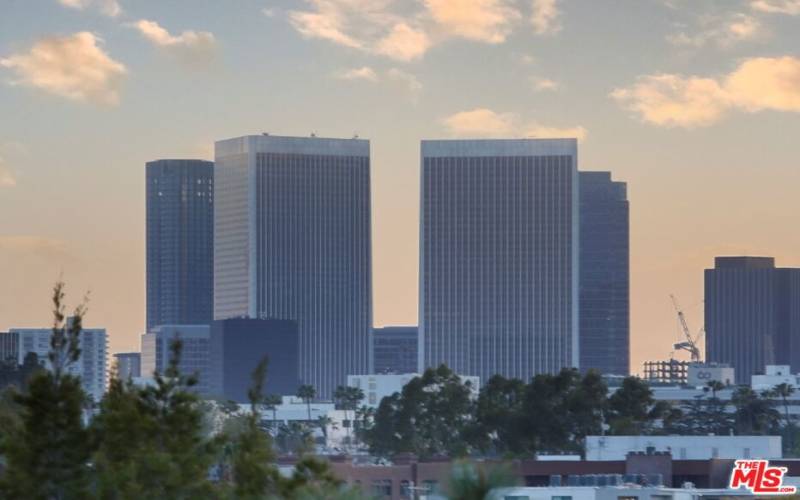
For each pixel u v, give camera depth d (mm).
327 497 94625
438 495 91000
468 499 90375
